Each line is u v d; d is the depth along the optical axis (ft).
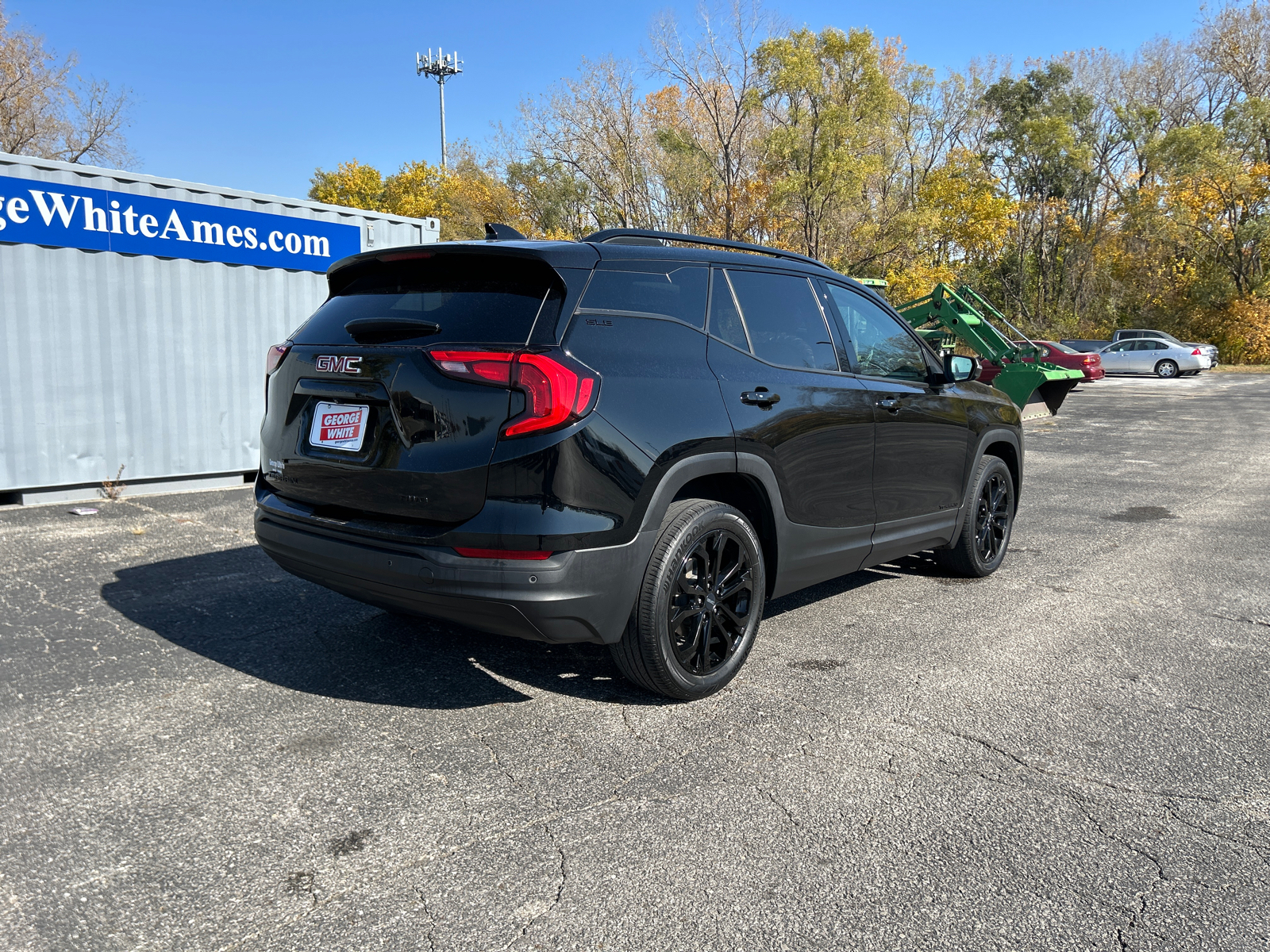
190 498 24.20
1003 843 7.80
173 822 7.91
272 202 26.68
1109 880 7.28
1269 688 11.56
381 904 6.79
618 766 9.14
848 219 86.33
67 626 13.12
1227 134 150.30
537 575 8.82
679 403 10.01
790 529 11.72
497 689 11.11
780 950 6.34
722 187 85.71
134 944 6.27
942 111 140.77
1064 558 18.95
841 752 9.54
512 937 6.44
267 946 6.29
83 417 23.38
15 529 19.62
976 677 11.84
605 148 90.33
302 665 11.78
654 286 10.45
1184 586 16.62
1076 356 78.23
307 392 10.46
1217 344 145.28
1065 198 159.53
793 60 77.20
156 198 24.13
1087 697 11.19
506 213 102.99
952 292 53.06
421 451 9.17
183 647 12.36
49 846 7.48
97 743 9.42
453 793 8.53
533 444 8.77
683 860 7.47
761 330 11.75
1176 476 31.86
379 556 9.39
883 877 7.26
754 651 12.76
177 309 24.95
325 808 8.21
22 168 21.70
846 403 12.53
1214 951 6.40
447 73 204.03
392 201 164.66
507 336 9.09
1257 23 155.02
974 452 15.92
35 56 104.12
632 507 9.43
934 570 17.79
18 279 21.93
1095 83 168.96
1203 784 8.96
